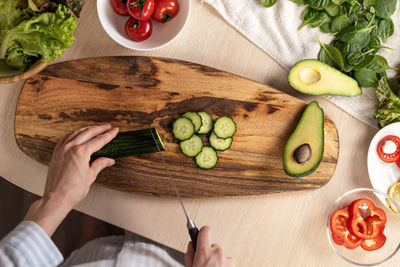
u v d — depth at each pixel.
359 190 1.18
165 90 1.22
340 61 1.23
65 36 1.06
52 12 1.06
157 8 1.17
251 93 1.22
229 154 1.21
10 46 1.05
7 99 1.24
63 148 1.12
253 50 1.27
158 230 1.22
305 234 1.23
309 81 1.22
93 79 1.22
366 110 1.26
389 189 1.23
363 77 1.22
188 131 1.19
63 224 1.69
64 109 1.22
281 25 1.26
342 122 1.27
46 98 1.22
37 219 1.04
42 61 1.06
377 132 1.22
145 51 1.26
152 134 1.17
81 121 1.22
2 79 1.05
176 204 1.23
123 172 1.20
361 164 1.26
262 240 1.23
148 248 1.25
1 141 1.23
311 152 1.15
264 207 1.24
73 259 1.30
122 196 1.22
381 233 1.19
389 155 1.20
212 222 1.23
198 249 1.01
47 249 0.94
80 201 1.22
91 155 1.18
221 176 1.21
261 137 1.22
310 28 1.26
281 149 1.22
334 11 1.24
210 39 1.27
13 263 0.90
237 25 1.26
